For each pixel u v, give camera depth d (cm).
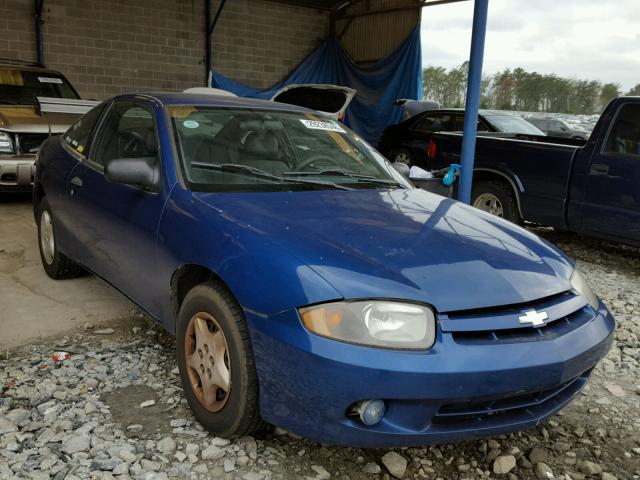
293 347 210
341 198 296
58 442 247
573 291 258
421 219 280
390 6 1559
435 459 256
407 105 1398
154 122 328
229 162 310
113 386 298
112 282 352
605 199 577
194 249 258
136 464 233
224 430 246
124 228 318
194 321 260
